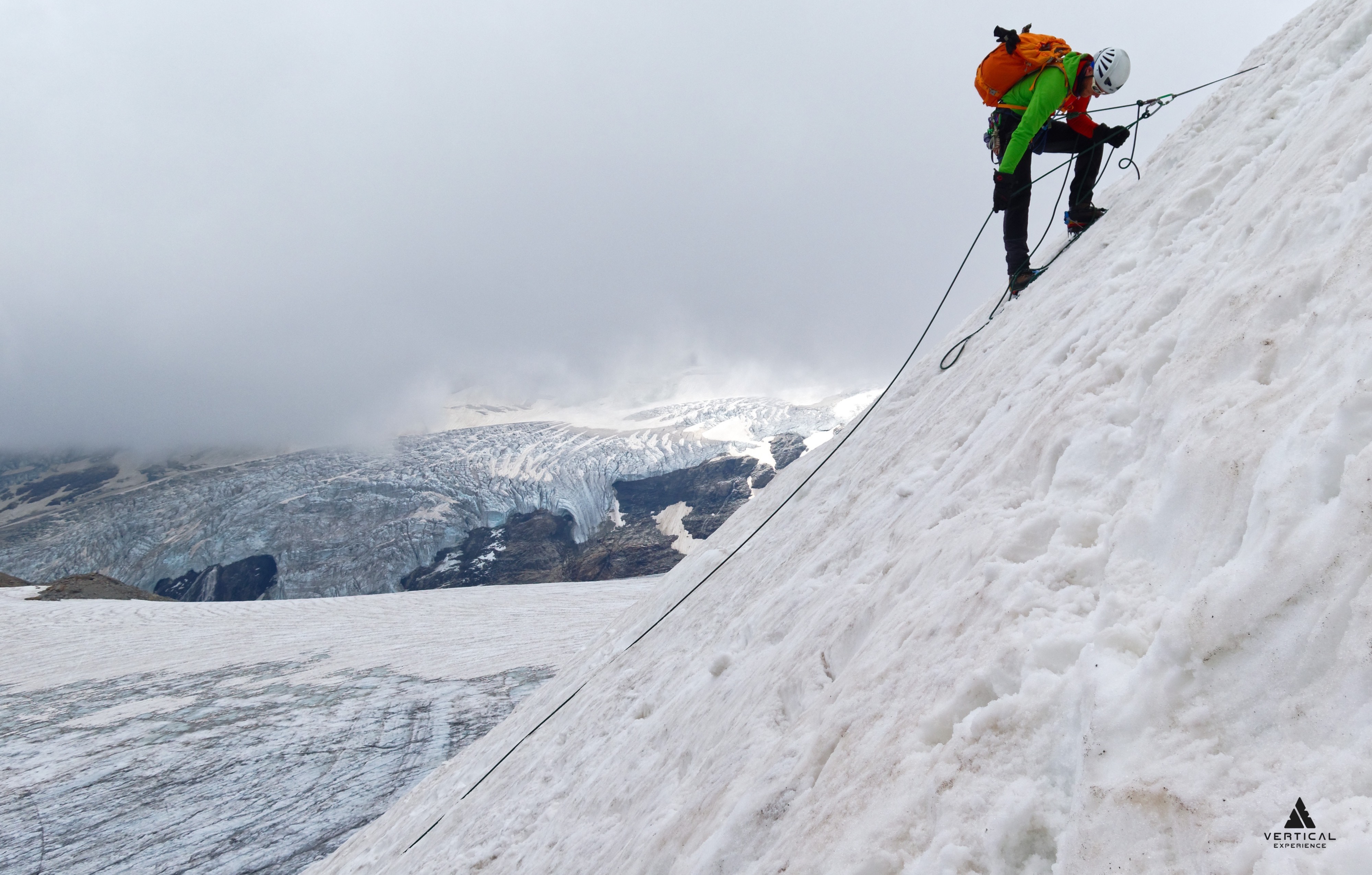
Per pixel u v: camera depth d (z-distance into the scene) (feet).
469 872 14.65
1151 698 3.51
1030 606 4.97
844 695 6.48
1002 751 4.07
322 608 161.48
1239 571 3.50
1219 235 8.30
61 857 50.01
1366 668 2.75
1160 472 5.07
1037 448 7.27
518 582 550.77
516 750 21.72
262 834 51.90
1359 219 5.03
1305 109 10.02
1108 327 9.09
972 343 18.51
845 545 12.71
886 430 18.79
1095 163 17.31
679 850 7.45
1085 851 3.22
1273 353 4.81
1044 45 16.30
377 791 58.59
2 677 110.01
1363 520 3.07
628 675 19.19
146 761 68.33
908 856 4.07
